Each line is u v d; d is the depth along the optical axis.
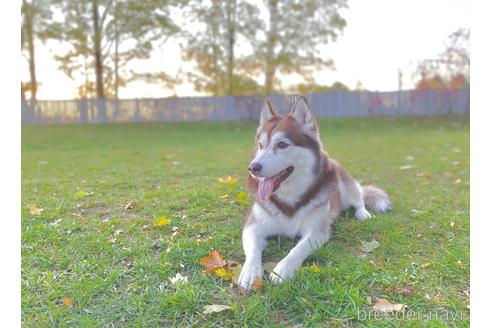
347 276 0.86
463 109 6.67
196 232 1.20
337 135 5.04
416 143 3.80
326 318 0.73
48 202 1.55
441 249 1.04
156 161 2.79
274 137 1.07
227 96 7.08
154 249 1.08
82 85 8.01
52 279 0.90
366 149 3.39
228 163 2.62
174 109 7.25
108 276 0.91
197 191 1.67
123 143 4.37
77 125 6.66
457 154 2.89
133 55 7.29
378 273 0.90
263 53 7.44
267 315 0.75
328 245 1.07
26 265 0.98
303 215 1.08
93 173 2.27
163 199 1.58
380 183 1.96
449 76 7.53
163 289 0.85
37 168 2.50
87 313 0.77
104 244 1.10
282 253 1.04
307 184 1.08
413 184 1.90
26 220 1.31
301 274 0.86
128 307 0.78
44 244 1.11
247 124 6.58
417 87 7.60
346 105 7.02
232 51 7.56
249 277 0.86
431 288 0.83
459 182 1.89
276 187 1.06
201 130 6.01
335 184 1.16
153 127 6.36
